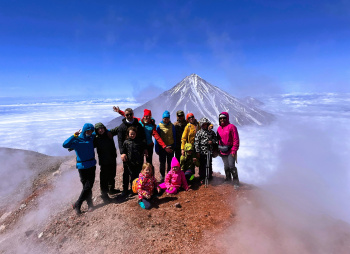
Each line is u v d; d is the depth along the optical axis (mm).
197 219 5207
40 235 5488
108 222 5363
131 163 6234
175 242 4500
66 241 5074
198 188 6793
